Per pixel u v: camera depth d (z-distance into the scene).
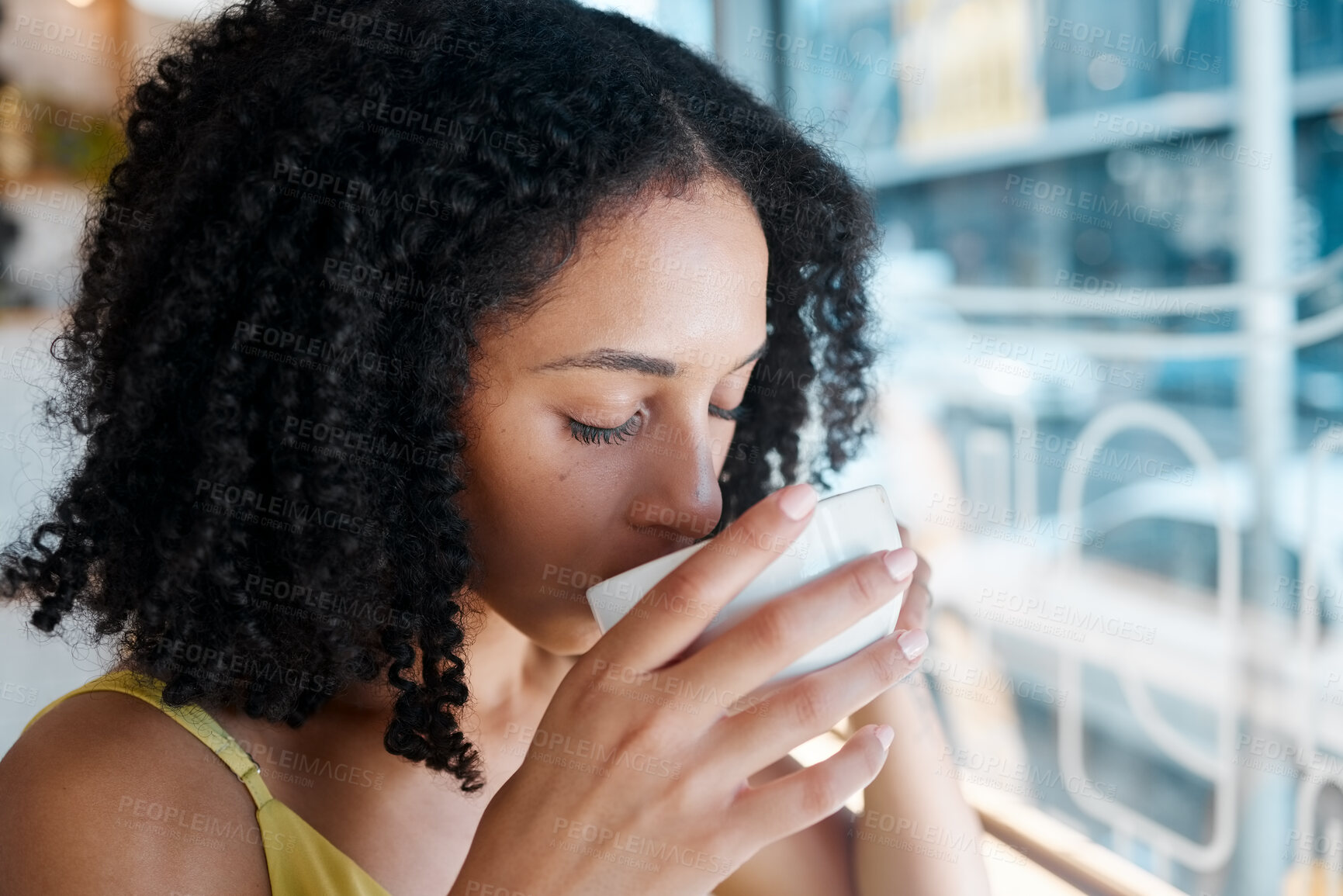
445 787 0.80
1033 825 1.08
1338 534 1.50
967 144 2.82
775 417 1.05
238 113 0.66
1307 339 1.66
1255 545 1.76
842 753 0.57
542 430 0.66
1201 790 2.09
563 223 0.62
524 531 0.69
